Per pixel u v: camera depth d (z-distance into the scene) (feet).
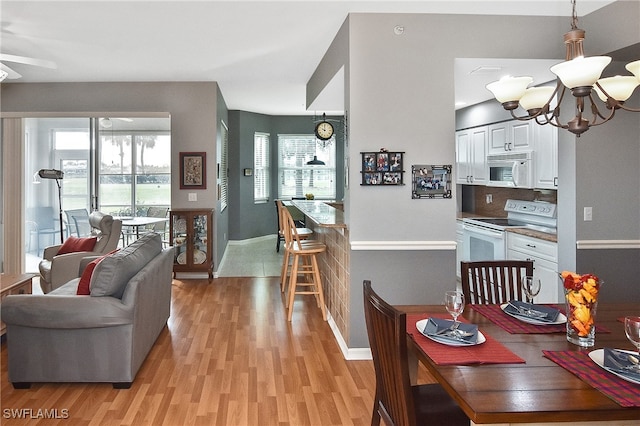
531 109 7.54
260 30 13.79
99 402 9.78
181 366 11.69
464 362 5.80
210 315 16.06
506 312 7.91
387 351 6.02
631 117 12.78
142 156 26.20
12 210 22.26
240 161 31.55
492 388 5.14
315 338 13.84
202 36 14.42
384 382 6.49
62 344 10.27
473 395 4.97
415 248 12.21
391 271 12.21
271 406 9.68
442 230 12.25
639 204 12.82
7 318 10.02
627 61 12.40
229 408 9.57
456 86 15.66
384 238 12.15
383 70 12.00
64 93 21.08
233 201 31.68
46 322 10.00
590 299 6.43
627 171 12.78
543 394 5.00
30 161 23.41
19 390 10.30
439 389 7.18
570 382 5.31
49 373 10.29
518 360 5.90
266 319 15.65
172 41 14.92
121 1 11.67
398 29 11.99
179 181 21.65
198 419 9.12
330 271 15.51
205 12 12.37
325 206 20.33
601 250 12.77
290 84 22.02
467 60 12.28
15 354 10.23
